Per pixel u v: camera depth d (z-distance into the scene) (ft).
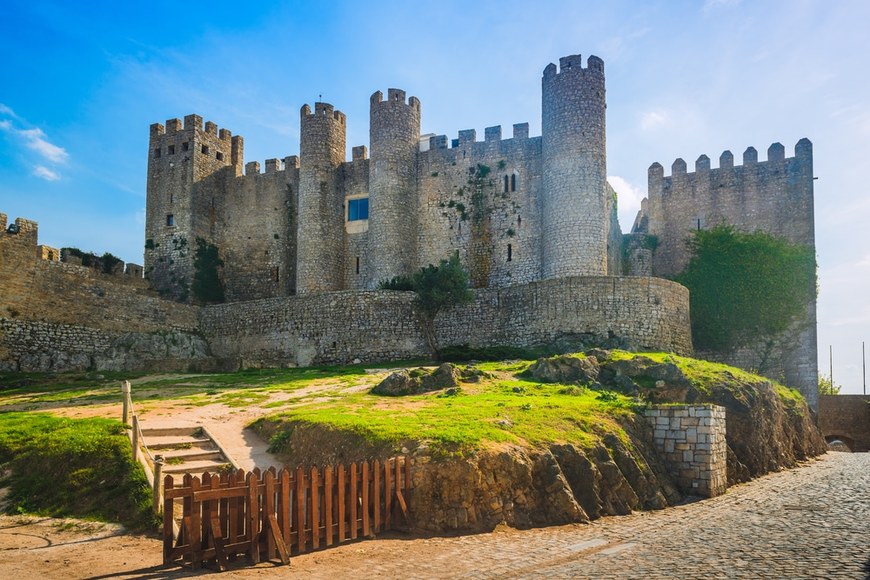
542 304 154.10
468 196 196.85
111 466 69.82
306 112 210.38
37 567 51.06
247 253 224.74
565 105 172.14
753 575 49.57
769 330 180.55
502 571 50.52
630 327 147.84
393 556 53.67
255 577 48.21
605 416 88.12
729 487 95.71
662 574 49.83
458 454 64.18
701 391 109.50
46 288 162.81
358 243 207.41
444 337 165.37
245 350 181.68
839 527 67.72
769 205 187.62
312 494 55.47
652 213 199.93
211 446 80.28
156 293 210.38
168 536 50.67
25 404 110.42
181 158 223.71
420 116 206.18
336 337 169.37
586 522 68.44
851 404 206.18
